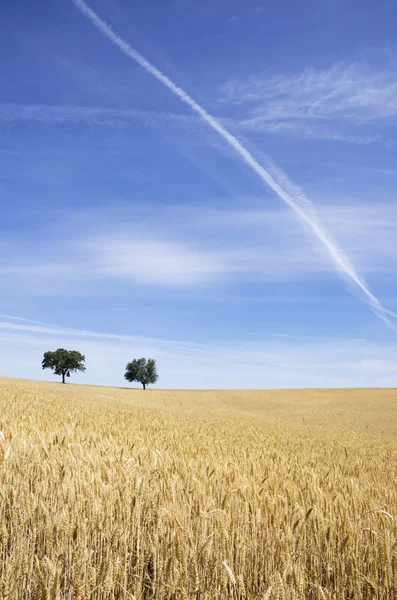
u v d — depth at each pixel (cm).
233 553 564
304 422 4791
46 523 546
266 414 5788
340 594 538
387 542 534
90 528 556
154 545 561
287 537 553
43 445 798
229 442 1716
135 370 11588
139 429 1809
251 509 633
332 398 8119
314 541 602
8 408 1778
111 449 921
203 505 638
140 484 644
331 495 766
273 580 516
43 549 533
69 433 1063
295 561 561
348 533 578
